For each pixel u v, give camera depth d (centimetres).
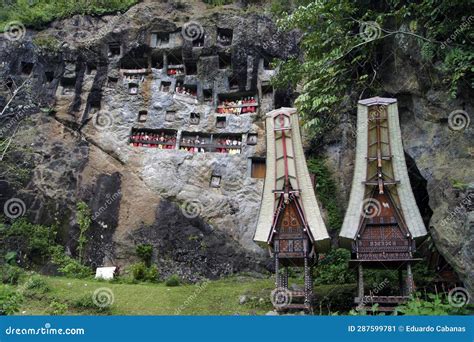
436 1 1210
